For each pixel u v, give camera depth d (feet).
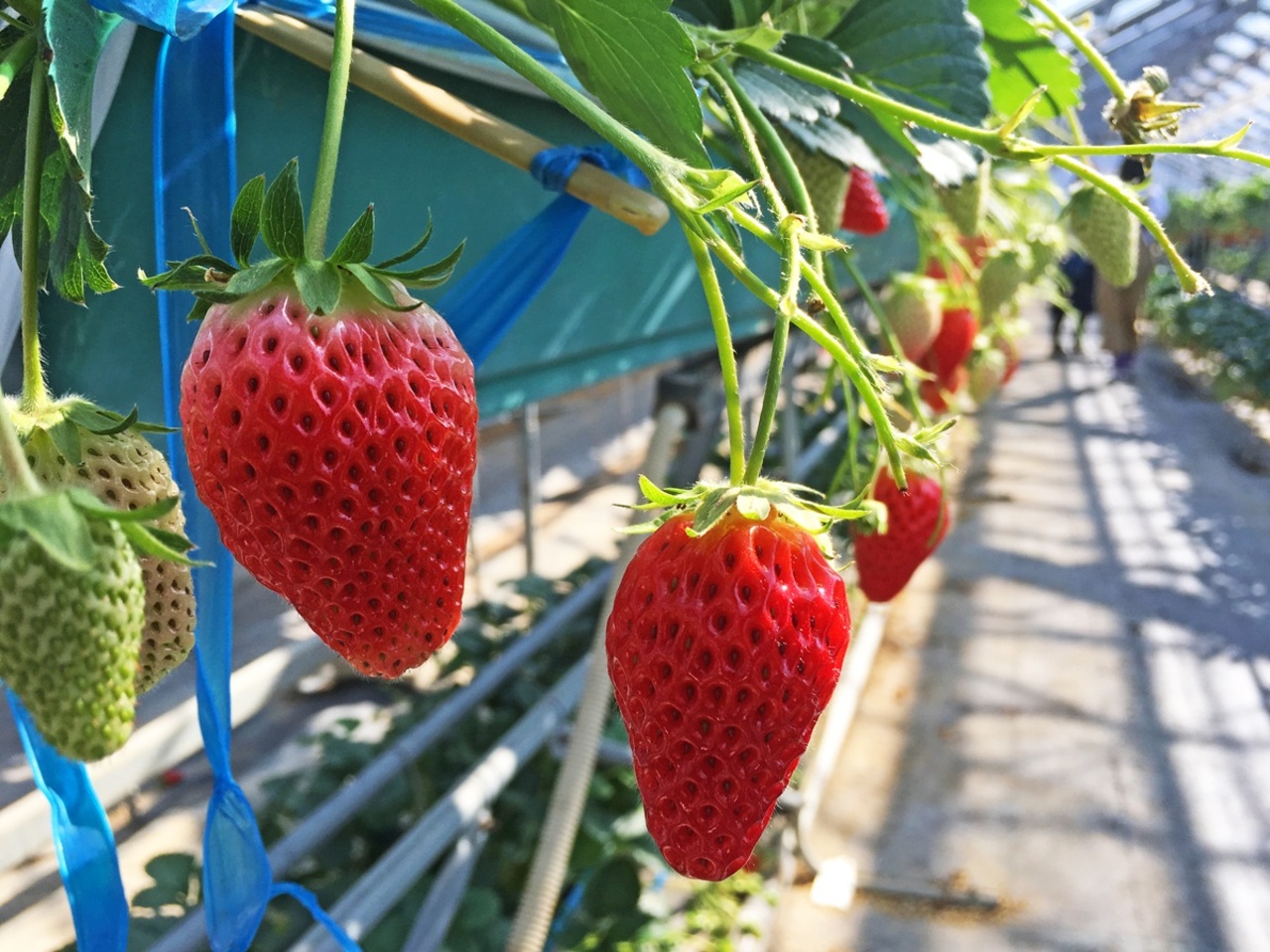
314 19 0.63
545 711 1.78
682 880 2.75
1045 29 0.87
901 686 4.05
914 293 1.59
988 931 2.79
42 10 0.38
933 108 0.77
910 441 0.42
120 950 0.54
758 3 0.69
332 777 2.37
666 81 0.47
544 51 0.78
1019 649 4.39
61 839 0.52
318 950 1.15
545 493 5.86
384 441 0.43
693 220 0.40
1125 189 0.60
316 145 0.75
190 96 0.54
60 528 0.31
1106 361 11.07
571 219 0.71
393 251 0.85
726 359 0.46
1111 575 5.27
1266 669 4.29
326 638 0.46
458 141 0.89
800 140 0.71
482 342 0.72
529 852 2.33
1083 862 3.07
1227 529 6.05
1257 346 9.17
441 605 0.47
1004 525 6.00
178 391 0.55
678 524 0.51
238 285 0.41
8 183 0.46
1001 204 1.46
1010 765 3.54
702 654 0.49
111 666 0.32
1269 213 12.87
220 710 0.57
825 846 3.11
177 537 0.34
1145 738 3.73
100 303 0.67
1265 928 2.83
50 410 0.42
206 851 0.58
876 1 0.74
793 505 0.48
